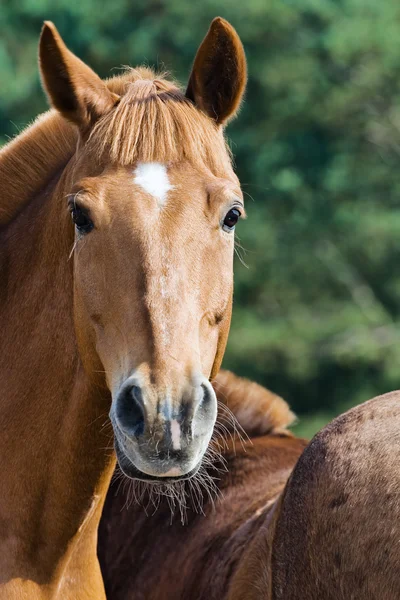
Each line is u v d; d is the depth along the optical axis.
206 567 5.89
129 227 4.43
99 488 5.09
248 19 27.42
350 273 27.88
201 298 4.48
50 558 5.02
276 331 25.33
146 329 4.32
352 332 25.77
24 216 5.38
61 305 5.02
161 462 4.17
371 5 28.44
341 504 4.68
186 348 4.32
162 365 4.24
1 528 5.01
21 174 5.51
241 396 6.93
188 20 27.30
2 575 4.92
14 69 27.92
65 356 5.00
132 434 4.21
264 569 5.22
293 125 27.48
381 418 4.87
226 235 4.66
